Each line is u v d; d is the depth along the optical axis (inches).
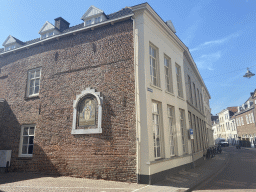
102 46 380.2
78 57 401.1
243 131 1774.1
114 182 298.5
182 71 529.3
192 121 577.0
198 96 804.6
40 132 397.4
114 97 343.0
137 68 336.5
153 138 341.7
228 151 1193.4
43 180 310.7
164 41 438.0
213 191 261.3
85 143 344.5
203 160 652.1
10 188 253.9
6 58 507.8
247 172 420.2
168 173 352.8
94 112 350.3
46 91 418.3
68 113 377.7
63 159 356.8
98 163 325.7
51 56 437.4
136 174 297.7
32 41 567.2
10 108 455.2
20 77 469.1
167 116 392.8
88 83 373.4
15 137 426.0
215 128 2733.8
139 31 350.9
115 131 327.0
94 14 426.3
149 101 329.4
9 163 406.6
